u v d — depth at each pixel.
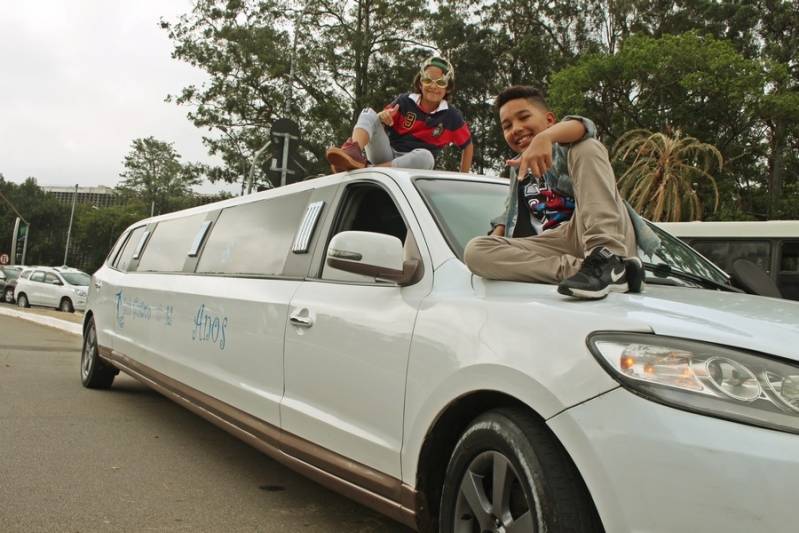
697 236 9.15
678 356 1.87
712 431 1.74
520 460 2.10
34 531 3.21
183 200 93.38
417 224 3.02
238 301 3.95
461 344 2.40
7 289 29.22
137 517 3.46
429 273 2.80
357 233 2.74
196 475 4.25
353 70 30.41
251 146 30.73
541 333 2.16
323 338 3.14
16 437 4.91
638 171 19.27
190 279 4.84
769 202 26.30
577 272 2.34
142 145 94.81
